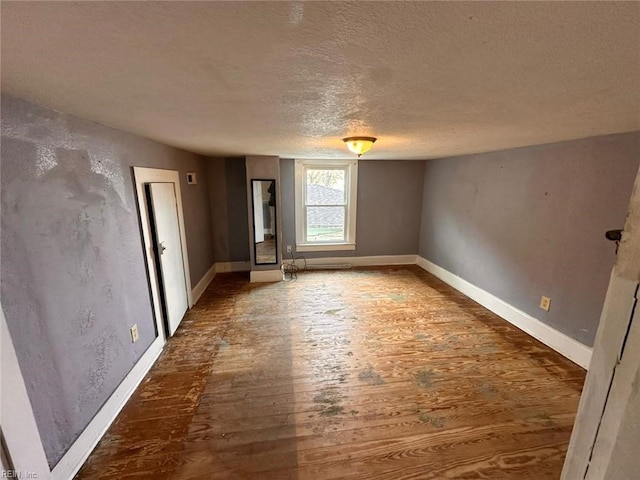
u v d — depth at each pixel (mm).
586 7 599
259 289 3998
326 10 618
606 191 2127
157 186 2543
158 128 1992
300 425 1775
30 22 646
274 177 4062
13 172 1213
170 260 2785
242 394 2029
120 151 2047
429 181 4770
